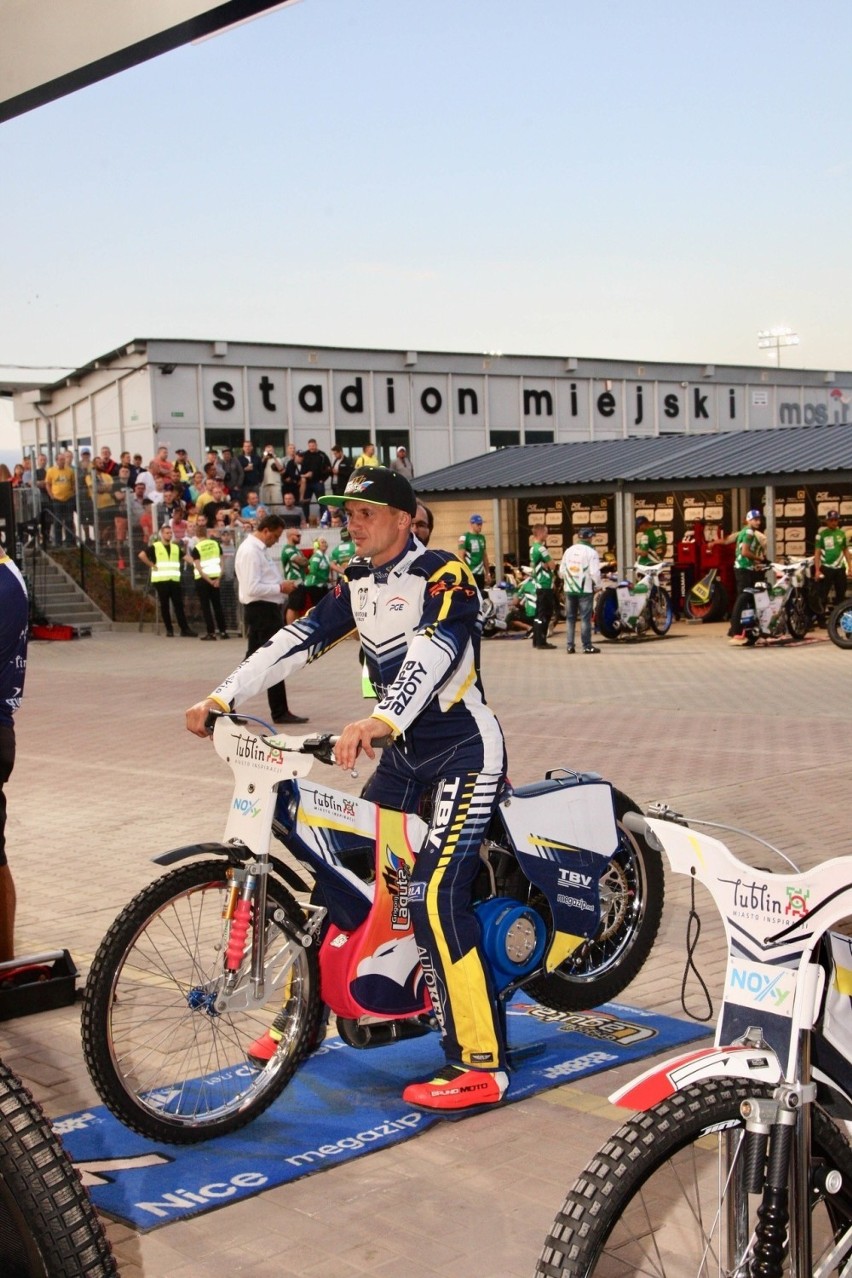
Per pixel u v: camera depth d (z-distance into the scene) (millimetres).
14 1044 4859
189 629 25516
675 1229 2439
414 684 3830
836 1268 2572
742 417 39969
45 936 6109
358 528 4156
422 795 4312
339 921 4160
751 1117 2434
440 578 4055
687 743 11039
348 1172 3775
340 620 4348
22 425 34875
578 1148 3875
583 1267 2297
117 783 10117
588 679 16141
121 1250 3354
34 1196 2174
